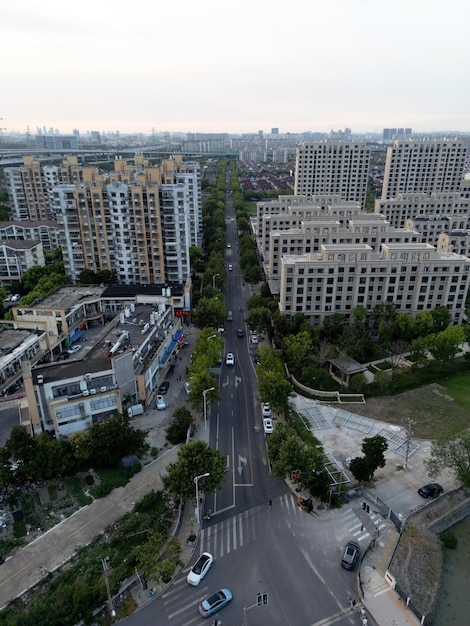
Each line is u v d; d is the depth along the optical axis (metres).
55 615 56.62
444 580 66.75
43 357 125.75
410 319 131.38
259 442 94.69
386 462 88.75
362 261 136.50
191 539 70.75
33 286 178.25
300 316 135.88
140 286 162.25
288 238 172.00
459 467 78.56
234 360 129.50
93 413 94.50
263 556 68.06
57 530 72.56
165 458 88.94
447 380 117.44
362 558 67.69
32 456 80.81
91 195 161.00
